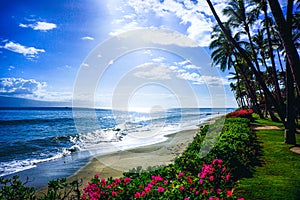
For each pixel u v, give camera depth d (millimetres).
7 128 31750
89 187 4500
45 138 21781
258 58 30969
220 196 4082
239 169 6414
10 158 13211
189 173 5414
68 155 13656
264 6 16188
